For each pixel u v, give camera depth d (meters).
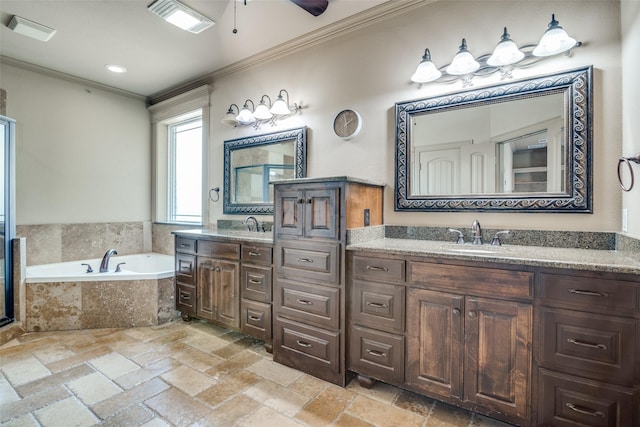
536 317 1.44
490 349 1.54
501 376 1.52
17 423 1.57
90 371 2.08
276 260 2.25
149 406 1.72
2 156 2.64
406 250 1.75
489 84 2.04
